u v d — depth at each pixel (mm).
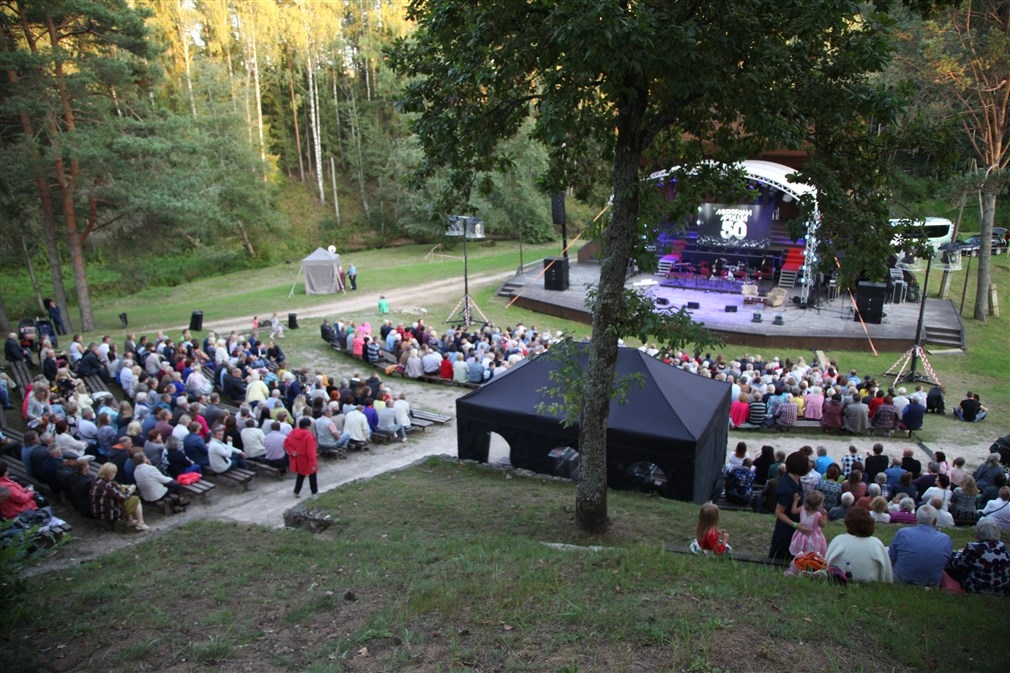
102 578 6766
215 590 6234
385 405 15492
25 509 9383
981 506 10805
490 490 10945
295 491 12070
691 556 6812
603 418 8672
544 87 7812
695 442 10484
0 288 42969
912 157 10086
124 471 11047
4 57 22250
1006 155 27688
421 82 9195
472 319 29219
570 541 8609
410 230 53062
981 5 25938
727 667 4484
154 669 4840
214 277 46938
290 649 5055
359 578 6383
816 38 7547
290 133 63875
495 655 4703
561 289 32344
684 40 6473
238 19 52375
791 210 35688
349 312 30688
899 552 6539
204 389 16625
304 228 56656
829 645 4852
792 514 7316
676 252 35531
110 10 24609
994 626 5289
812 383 18312
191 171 32000
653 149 9984
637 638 4867
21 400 17406
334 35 54719
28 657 4984
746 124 7383
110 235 28688
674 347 8133
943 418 18594
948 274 30375
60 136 23984
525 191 48219
